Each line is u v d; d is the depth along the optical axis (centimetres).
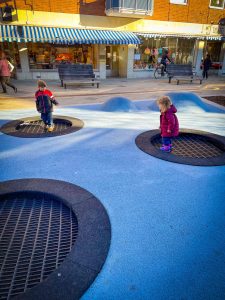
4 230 311
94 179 422
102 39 1638
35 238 298
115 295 221
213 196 377
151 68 2044
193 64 2184
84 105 962
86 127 693
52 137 612
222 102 1070
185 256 264
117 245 277
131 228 305
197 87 1527
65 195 368
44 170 451
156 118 805
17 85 1452
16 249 280
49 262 264
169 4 1881
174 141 625
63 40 1539
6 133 630
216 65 2339
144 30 1872
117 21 1767
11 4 1469
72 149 545
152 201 362
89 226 305
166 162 485
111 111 880
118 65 2064
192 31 2048
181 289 227
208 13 2056
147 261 257
